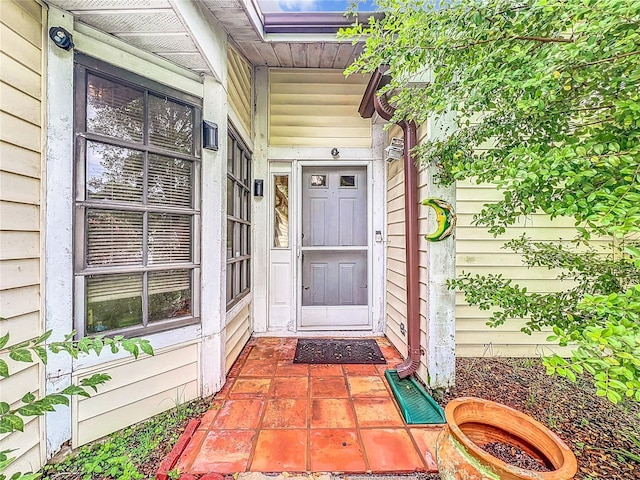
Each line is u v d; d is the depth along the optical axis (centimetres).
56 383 165
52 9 164
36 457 158
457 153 192
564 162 109
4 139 142
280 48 330
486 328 316
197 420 203
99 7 167
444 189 241
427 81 234
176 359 221
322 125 391
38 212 159
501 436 154
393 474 159
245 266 359
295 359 309
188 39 198
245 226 358
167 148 219
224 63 253
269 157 390
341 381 262
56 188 166
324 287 402
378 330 390
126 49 196
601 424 196
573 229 306
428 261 246
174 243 223
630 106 100
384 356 318
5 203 143
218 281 245
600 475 154
